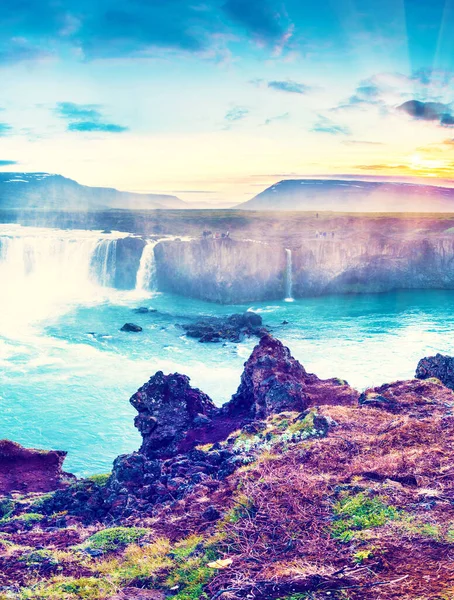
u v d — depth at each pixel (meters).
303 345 55.09
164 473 14.80
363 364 48.56
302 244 88.19
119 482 14.62
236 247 84.38
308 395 18.73
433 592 6.78
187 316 70.44
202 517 10.23
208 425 20.14
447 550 7.74
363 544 8.17
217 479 12.53
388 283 90.50
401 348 53.66
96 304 77.88
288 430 14.23
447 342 55.72
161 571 8.56
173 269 86.88
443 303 78.81
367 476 10.49
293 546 8.46
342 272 88.44
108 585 8.29
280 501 9.78
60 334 60.19
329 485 10.26
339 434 12.96
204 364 49.78
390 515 8.91
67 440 32.75
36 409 38.09
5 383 43.88
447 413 14.24
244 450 14.22
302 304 80.44
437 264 90.69
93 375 46.22
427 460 10.87
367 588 7.07
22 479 20.12
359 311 73.69
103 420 36.06
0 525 13.23
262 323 65.62
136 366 49.06
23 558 9.34
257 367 20.48
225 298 81.69
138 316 70.00
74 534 11.11
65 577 8.66
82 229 130.25
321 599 6.98
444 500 9.23
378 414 14.62
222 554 8.59
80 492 15.70
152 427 20.28
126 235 109.81
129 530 10.23
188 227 125.94
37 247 93.31
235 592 7.39
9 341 57.06
